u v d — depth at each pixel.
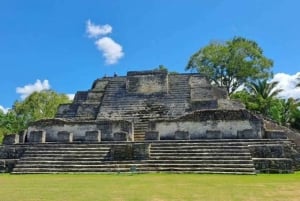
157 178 14.48
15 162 19.64
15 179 14.81
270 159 17.31
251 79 42.94
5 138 23.66
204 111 23.31
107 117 29.25
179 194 9.73
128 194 9.79
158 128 23.81
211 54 42.81
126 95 30.78
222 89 32.75
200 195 9.53
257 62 41.97
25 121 42.34
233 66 41.81
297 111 40.25
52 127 24.89
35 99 43.03
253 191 10.29
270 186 11.48
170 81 31.80
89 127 24.27
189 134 23.02
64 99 44.62
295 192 10.08
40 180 14.20
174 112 28.45
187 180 13.52
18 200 8.88
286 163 17.08
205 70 43.03
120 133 21.75
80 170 18.09
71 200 8.83
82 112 30.47
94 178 14.82
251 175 15.89
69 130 24.61
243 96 41.16
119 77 33.09
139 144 18.59
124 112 29.38
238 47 42.16
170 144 19.11
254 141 19.66
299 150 20.55
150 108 29.23
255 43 43.41
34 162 18.97
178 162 17.83
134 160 18.30
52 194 9.89
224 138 22.45
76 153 19.44
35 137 22.94
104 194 9.81
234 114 22.70
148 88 30.81
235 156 17.64
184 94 29.95
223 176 15.34
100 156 18.98
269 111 41.00
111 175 16.38
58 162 18.80
